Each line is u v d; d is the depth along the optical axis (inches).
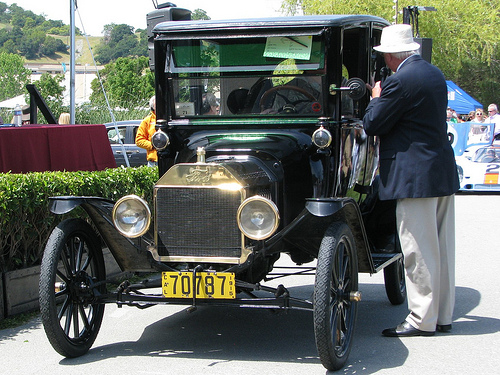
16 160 254.1
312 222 145.3
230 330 184.1
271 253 149.3
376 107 163.2
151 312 206.8
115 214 148.5
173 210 149.2
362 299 225.6
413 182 161.6
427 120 162.1
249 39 169.3
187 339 174.9
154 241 151.3
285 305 144.0
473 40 984.9
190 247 148.8
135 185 256.5
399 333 175.0
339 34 163.3
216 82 174.1
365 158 190.4
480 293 227.9
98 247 166.7
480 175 550.9
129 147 519.2
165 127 178.1
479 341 170.4
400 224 168.9
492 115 660.7
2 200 191.2
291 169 164.9
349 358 157.2
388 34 168.6
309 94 167.0
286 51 167.2
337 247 142.9
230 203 145.2
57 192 213.2
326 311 136.8
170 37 172.6
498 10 1059.9
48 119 369.7
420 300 171.8
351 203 143.4
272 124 169.9
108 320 196.9
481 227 383.6
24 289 202.1
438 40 934.4
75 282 156.6
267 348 165.9
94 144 288.5
